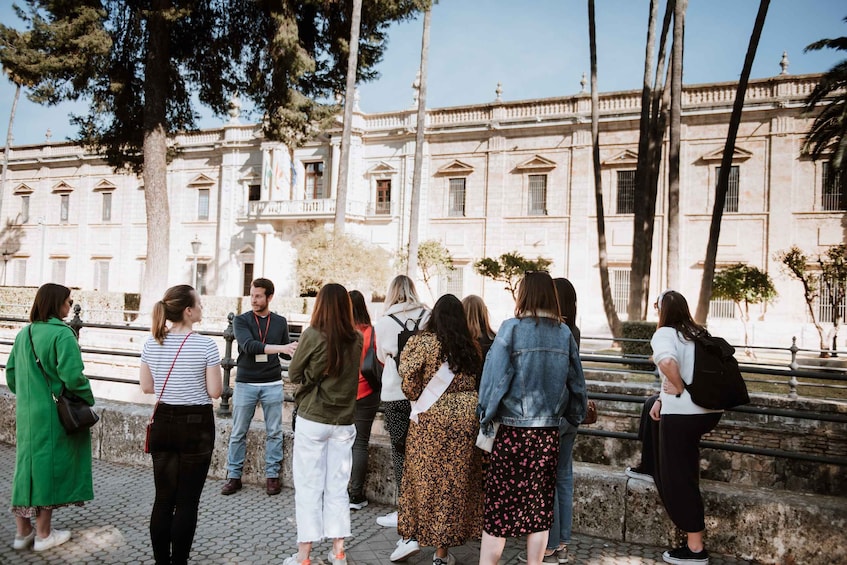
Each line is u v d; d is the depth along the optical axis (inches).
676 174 548.4
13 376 181.8
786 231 1081.4
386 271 1133.7
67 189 1815.9
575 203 1253.1
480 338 193.0
